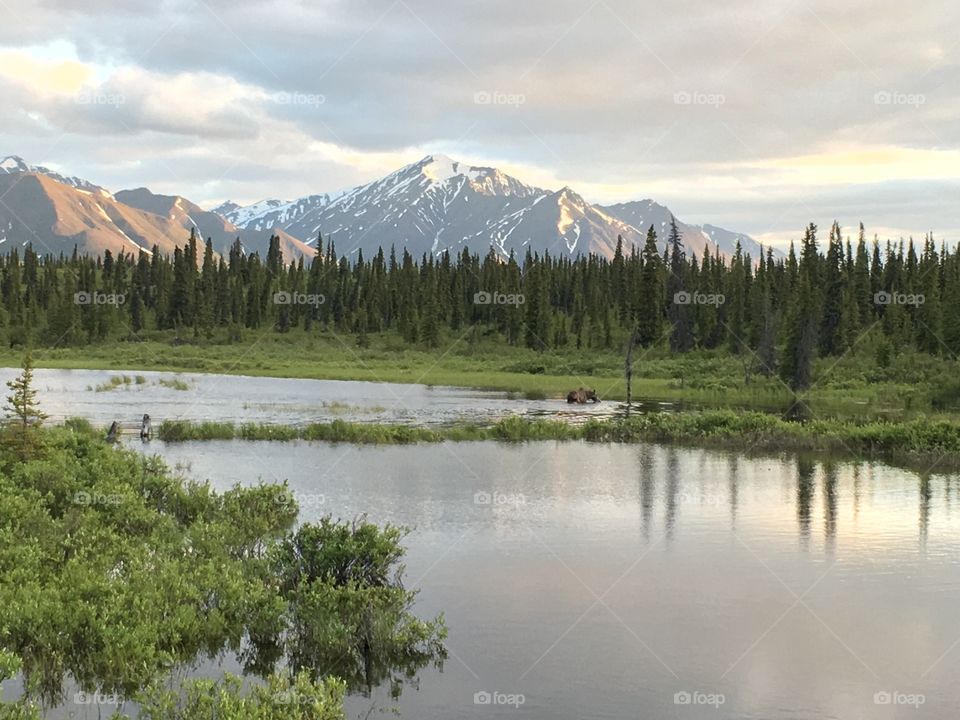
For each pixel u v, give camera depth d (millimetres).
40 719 11164
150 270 188750
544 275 150500
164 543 18031
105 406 54875
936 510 25359
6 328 140125
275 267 197625
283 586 16938
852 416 55656
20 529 17938
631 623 15812
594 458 35500
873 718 12219
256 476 30094
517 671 13703
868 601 17156
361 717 12086
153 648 13031
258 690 11367
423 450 37312
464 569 19016
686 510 25281
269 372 99562
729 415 43562
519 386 83375
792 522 23734
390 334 149875
